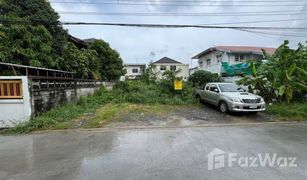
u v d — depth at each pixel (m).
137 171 3.72
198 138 5.77
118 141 5.59
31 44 9.48
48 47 10.07
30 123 6.92
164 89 14.19
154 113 9.55
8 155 4.65
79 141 5.65
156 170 3.75
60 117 7.98
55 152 4.80
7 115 7.08
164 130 6.78
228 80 16.48
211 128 7.02
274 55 11.40
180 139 5.70
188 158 4.30
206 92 11.48
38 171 3.79
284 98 11.09
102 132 6.61
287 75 9.88
